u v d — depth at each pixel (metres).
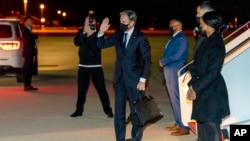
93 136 7.78
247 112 6.09
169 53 7.69
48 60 22.97
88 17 8.78
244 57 6.04
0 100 11.01
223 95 5.47
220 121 5.54
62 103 10.67
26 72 12.38
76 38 8.97
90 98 11.31
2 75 15.95
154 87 13.39
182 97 6.54
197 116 5.55
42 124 8.62
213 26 5.39
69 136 7.77
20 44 14.15
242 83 6.06
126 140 7.11
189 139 7.59
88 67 9.00
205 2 6.11
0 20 14.49
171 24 7.73
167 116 9.35
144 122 6.68
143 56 6.77
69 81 14.59
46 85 13.61
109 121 8.91
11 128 8.29
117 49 6.91
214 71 5.28
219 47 5.30
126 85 6.87
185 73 6.63
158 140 7.53
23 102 10.77
